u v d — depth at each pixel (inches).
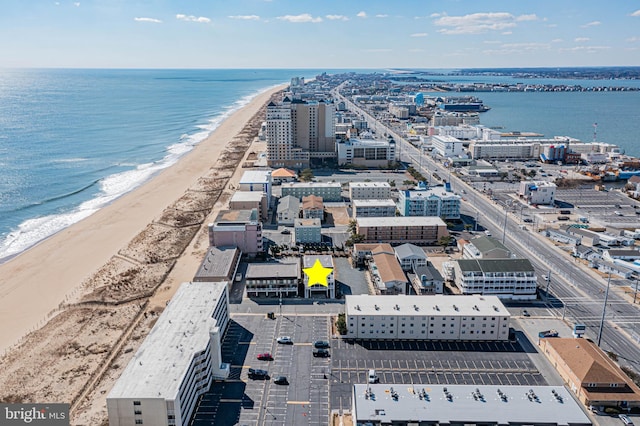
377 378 5561.0
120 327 6678.2
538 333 6560.0
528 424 4399.6
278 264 7844.5
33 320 6948.8
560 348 5851.4
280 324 6717.5
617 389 5177.2
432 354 6063.0
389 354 6053.2
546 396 4753.9
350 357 5984.3
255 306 7219.5
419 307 6491.1
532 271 7559.1
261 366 5792.3
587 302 7445.9
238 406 5118.1
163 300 7401.6
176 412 4480.8
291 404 5152.6
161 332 5511.8
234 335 6441.9
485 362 5905.5
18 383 5516.7
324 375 5629.9
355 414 4537.4
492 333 6343.5
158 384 4628.4
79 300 7421.3
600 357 5580.7
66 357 6008.9
